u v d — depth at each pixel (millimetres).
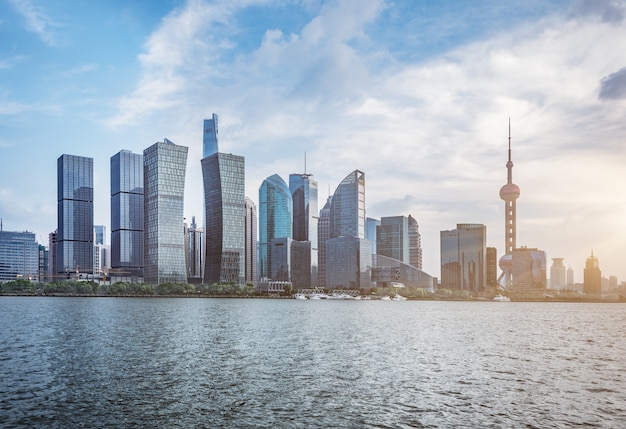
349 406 66812
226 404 67312
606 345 140750
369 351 117812
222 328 172625
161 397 70500
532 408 67250
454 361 104750
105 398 69750
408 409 65688
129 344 124438
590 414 64812
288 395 72188
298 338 143500
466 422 60656
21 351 111188
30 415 62094
